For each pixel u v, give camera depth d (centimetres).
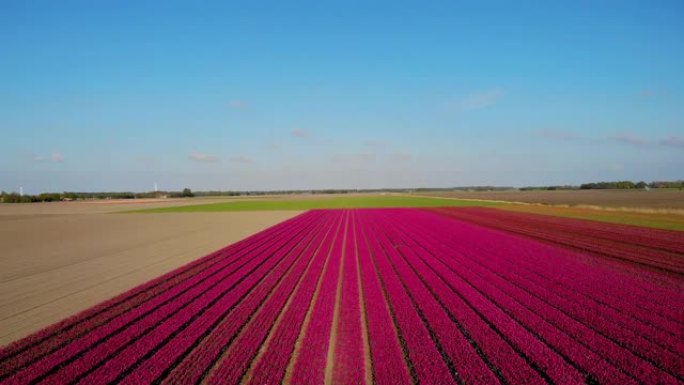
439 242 2506
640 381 702
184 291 1419
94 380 758
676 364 762
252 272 1727
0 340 1013
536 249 2162
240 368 788
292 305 1207
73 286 1581
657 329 948
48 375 793
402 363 790
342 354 847
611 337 900
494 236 2764
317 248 2412
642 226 3216
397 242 2583
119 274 1792
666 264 1703
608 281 1419
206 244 2733
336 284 1480
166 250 2492
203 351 878
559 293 1266
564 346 851
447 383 705
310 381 726
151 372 778
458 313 1091
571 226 3306
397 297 1266
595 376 720
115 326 1062
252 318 1109
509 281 1438
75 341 964
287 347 884
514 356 816
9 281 1691
